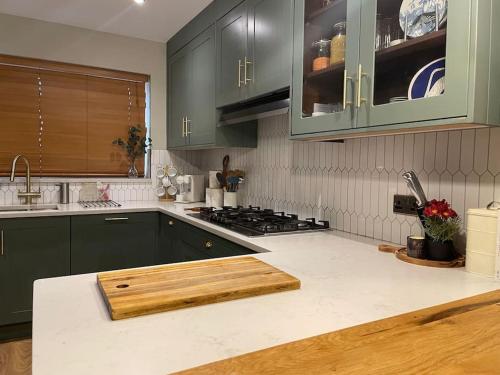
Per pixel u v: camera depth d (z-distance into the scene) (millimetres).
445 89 1159
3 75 3033
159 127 3686
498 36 1138
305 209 2352
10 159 3082
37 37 3121
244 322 836
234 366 617
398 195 1724
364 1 1431
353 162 1980
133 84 3561
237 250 1869
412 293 1050
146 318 845
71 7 2871
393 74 1382
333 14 1650
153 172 3674
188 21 3107
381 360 642
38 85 3160
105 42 3389
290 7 1860
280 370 605
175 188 3652
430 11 1239
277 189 2641
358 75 1448
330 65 1646
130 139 3514
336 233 1986
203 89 2877
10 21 3025
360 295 1027
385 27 1393
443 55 1206
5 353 2486
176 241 2740
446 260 1354
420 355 662
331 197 2135
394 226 1744
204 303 931
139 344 725
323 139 1862
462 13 1111
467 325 798
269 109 2076
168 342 735
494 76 1133
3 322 2631
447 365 627
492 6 1112
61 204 3197
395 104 1312
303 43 1775
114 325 805
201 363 662
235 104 2492
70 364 647
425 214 1400
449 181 1503
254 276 1106
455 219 1420
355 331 764
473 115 1091
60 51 3207
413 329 776
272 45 2008
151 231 3131
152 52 3605
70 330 777
